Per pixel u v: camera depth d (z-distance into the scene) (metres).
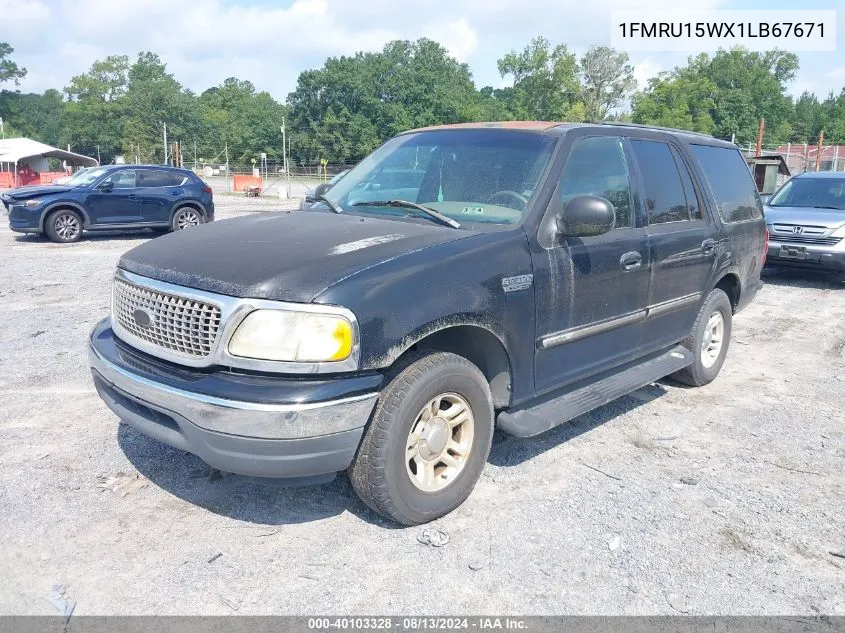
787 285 11.37
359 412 3.16
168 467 4.16
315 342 3.06
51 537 3.42
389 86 88.44
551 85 83.00
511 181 4.15
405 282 3.29
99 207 15.77
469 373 3.60
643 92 84.56
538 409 4.12
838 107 94.31
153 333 3.40
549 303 3.98
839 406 5.62
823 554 3.48
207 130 101.38
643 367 5.09
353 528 3.57
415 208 4.17
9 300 8.85
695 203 5.47
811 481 4.26
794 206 11.91
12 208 15.30
